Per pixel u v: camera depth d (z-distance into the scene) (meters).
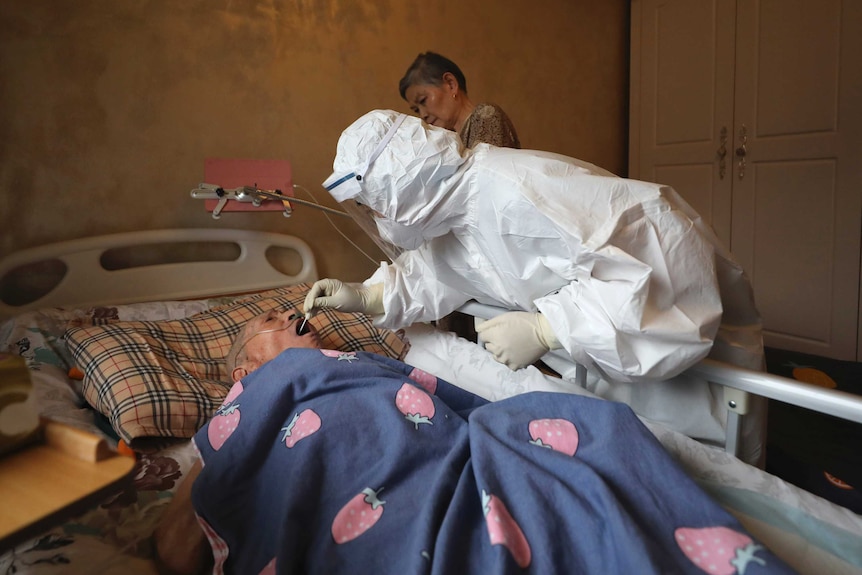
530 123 2.75
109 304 1.66
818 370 2.31
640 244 0.90
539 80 2.75
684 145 2.87
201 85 1.80
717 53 2.69
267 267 1.95
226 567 0.83
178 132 1.78
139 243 1.69
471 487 0.75
